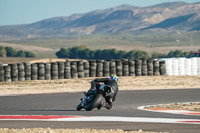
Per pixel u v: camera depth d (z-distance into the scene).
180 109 53.44
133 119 43.75
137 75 110.50
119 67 108.94
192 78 108.50
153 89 85.50
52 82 101.06
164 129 37.31
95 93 49.56
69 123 40.94
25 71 104.44
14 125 39.66
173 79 105.94
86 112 50.22
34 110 53.12
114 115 47.09
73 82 100.75
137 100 65.56
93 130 35.53
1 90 86.81
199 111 51.31
